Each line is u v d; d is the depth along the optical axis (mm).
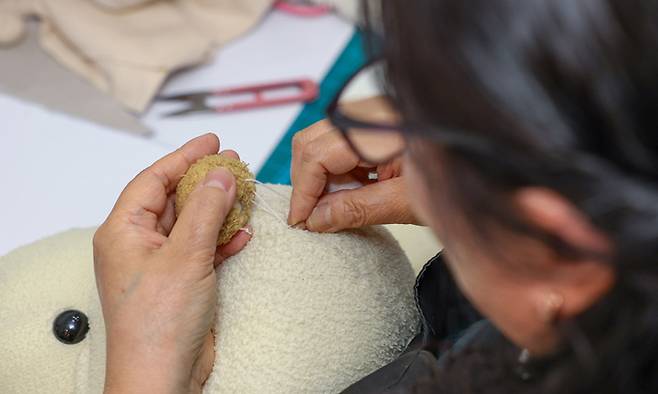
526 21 252
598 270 294
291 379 481
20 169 802
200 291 474
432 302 499
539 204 273
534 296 322
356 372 500
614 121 255
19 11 903
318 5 958
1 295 545
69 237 596
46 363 523
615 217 265
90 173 808
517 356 374
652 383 319
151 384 459
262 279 494
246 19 938
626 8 250
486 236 299
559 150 260
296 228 514
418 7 266
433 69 268
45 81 874
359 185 536
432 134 277
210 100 882
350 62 931
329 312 495
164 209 521
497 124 264
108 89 871
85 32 874
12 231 762
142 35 891
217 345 493
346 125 342
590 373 320
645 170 259
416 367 455
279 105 882
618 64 251
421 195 332
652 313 292
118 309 474
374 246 529
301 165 514
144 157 825
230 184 486
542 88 256
